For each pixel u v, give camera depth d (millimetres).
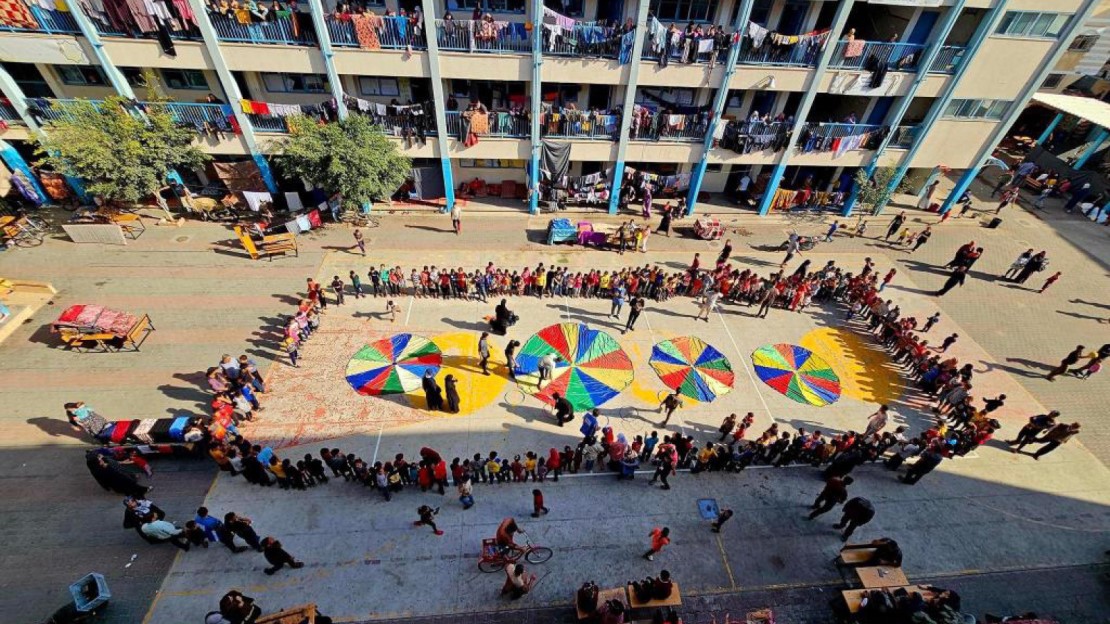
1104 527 15094
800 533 14297
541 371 17938
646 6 21656
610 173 27812
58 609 11281
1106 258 28125
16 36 21062
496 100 26844
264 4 22891
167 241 24188
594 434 15344
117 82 22766
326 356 18906
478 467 14656
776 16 24859
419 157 26625
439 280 21656
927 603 11555
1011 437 17828
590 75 23734
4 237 22797
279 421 16422
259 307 20812
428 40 22141
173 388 17141
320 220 26141
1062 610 13047
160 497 14016
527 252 25531
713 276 23094
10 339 18547
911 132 27344
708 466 15828
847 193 30234
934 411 18594
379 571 12711
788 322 22328
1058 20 23656
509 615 12047
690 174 28812
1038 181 34406
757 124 25938
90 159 20750
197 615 11641
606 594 11789
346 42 22266
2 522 13172
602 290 22797
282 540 13219
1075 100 36719
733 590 12852
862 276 23094
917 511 15109
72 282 21328
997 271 26562
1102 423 18594
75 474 14438
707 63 23797
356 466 14203
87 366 17734
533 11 21984
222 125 24344
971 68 24891
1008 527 14883
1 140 23984
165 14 20875
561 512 14398
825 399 18797
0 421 15695
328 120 24375
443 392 17688
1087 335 22734
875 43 23906
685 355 20141
